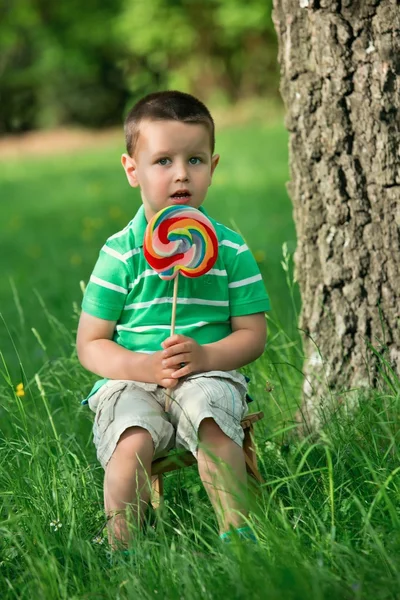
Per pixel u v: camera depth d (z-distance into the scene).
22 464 4.17
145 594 3.05
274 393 4.69
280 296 6.97
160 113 3.81
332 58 4.34
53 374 5.11
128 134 3.93
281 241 10.07
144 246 3.68
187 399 3.63
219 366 3.74
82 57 29.31
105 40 29.41
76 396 4.71
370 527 3.12
